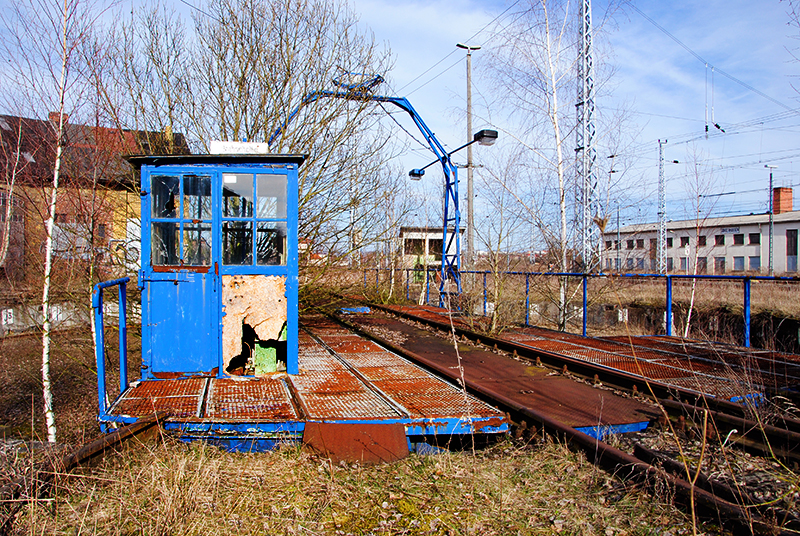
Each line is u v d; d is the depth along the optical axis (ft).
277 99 35.76
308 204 37.06
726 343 26.66
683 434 14.19
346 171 37.78
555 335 30.42
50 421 18.38
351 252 39.96
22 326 32.94
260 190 17.58
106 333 32.96
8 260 27.43
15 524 9.18
